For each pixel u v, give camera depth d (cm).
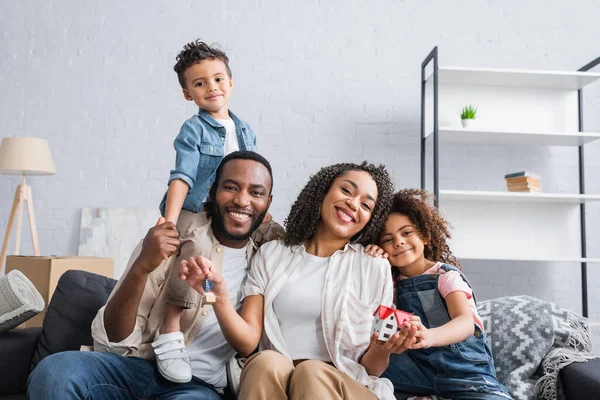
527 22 396
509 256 351
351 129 391
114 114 396
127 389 147
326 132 391
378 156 389
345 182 166
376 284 159
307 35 396
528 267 382
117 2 400
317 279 162
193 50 202
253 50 395
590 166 391
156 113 396
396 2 397
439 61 393
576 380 167
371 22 396
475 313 164
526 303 195
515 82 369
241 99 392
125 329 148
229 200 163
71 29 400
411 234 172
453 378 161
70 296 181
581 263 373
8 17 402
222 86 202
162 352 146
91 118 396
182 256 162
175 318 151
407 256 172
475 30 395
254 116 392
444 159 387
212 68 200
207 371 159
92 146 395
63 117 396
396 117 391
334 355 150
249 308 159
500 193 342
